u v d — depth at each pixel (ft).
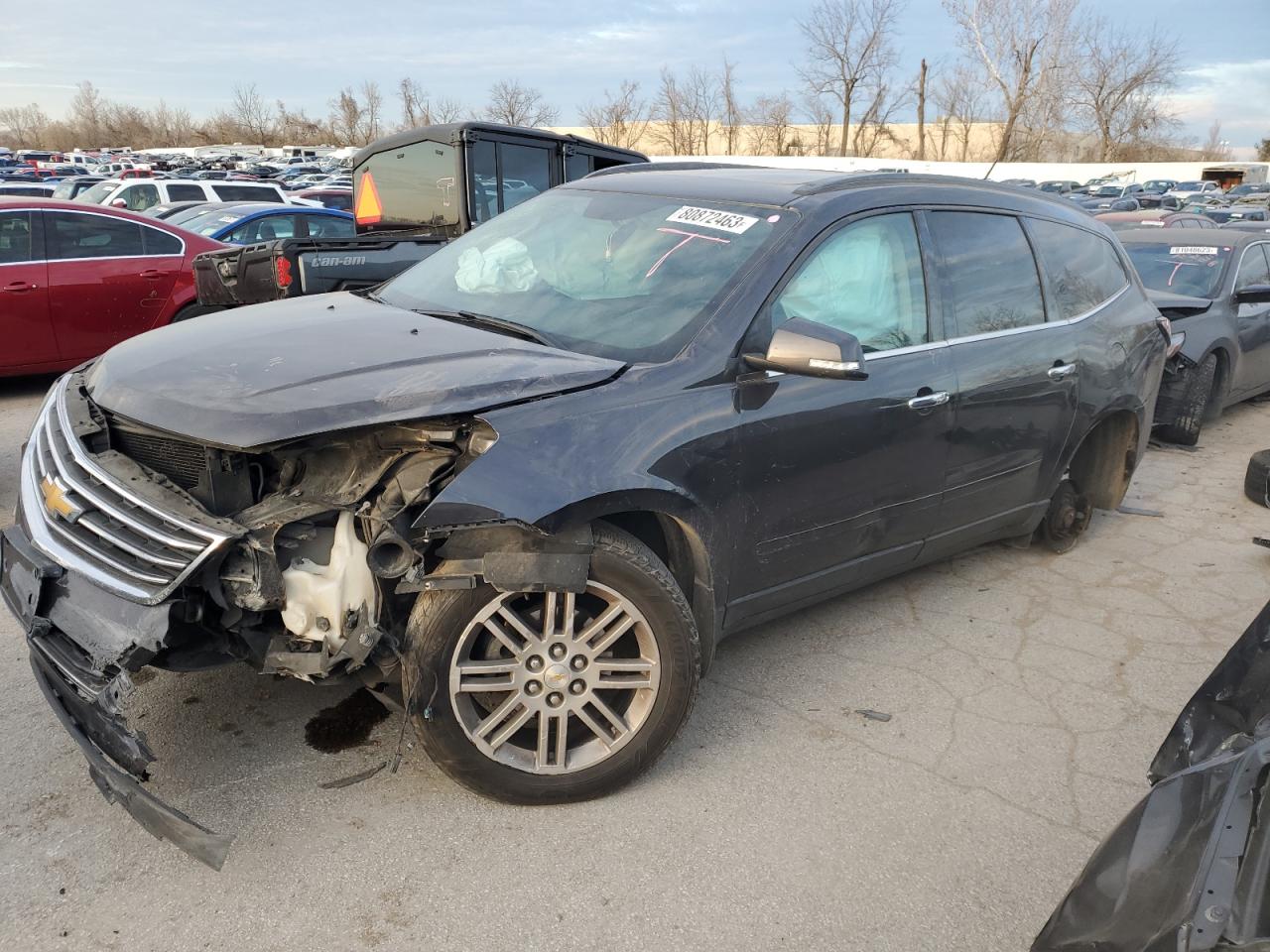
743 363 10.28
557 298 11.37
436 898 8.20
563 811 9.41
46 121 272.72
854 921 8.21
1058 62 148.05
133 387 9.05
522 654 9.00
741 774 10.16
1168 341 17.21
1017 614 14.47
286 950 7.61
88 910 7.91
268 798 9.36
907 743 10.91
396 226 28.53
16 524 9.44
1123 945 5.36
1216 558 17.03
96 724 7.79
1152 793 6.03
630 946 7.81
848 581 12.29
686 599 10.14
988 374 13.00
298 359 9.23
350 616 8.38
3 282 24.80
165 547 8.03
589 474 8.84
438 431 8.67
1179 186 166.20
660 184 13.15
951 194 13.30
